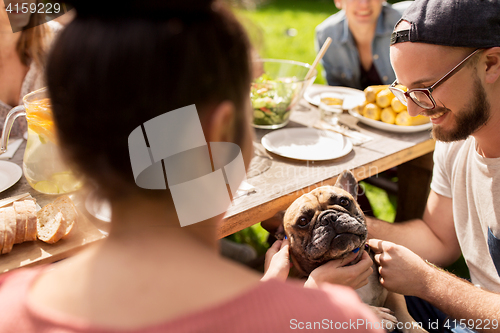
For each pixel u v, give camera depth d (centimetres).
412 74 123
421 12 118
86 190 53
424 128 186
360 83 322
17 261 102
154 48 44
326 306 47
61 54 46
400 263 136
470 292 129
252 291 46
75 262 51
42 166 126
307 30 816
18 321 44
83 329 41
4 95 206
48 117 110
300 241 127
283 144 176
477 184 140
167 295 44
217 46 48
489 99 122
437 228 169
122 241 50
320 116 207
